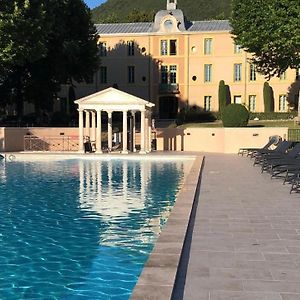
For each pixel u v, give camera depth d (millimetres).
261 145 30484
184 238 6672
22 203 11914
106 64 55156
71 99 52594
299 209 9555
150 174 18750
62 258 6887
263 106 52281
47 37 33500
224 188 12977
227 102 52344
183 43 53594
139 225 9172
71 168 21438
